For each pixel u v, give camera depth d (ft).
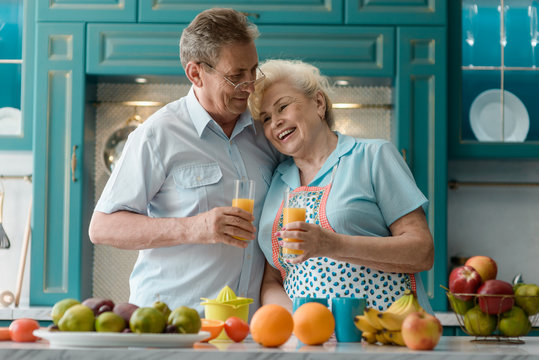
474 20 10.39
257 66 6.15
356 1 9.79
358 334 4.60
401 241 5.43
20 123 10.32
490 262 4.79
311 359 3.76
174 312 4.05
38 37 9.79
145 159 6.11
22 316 9.00
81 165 9.70
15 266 10.73
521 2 10.44
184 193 6.14
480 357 3.79
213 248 6.07
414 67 9.77
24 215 10.78
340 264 5.64
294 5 9.79
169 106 6.40
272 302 6.05
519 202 10.80
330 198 5.87
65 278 9.59
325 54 9.77
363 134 10.62
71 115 9.73
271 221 6.14
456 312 4.71
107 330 3.92
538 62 10.38
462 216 10.78
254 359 3.74
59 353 3.71
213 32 5.88
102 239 5.89
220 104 6.05
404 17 9.79
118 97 10.63
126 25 9.78
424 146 9.73
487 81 10.37
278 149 6.19
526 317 4.57
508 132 10.30
